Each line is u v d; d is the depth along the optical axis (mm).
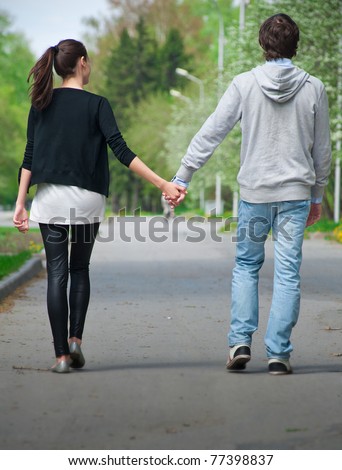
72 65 15117
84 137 14914
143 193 197625
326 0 64625
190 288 30000
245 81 14867
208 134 15016
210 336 19328
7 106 169375
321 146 15039
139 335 19453
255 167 14883
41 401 12867
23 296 27188
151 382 14102
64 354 14938
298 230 14945
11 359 16312
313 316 22500
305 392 13383
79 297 15297
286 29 14812
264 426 11516
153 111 181375
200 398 13008
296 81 14719
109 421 11773
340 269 37938
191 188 117875
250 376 14594
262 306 24906
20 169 15383
